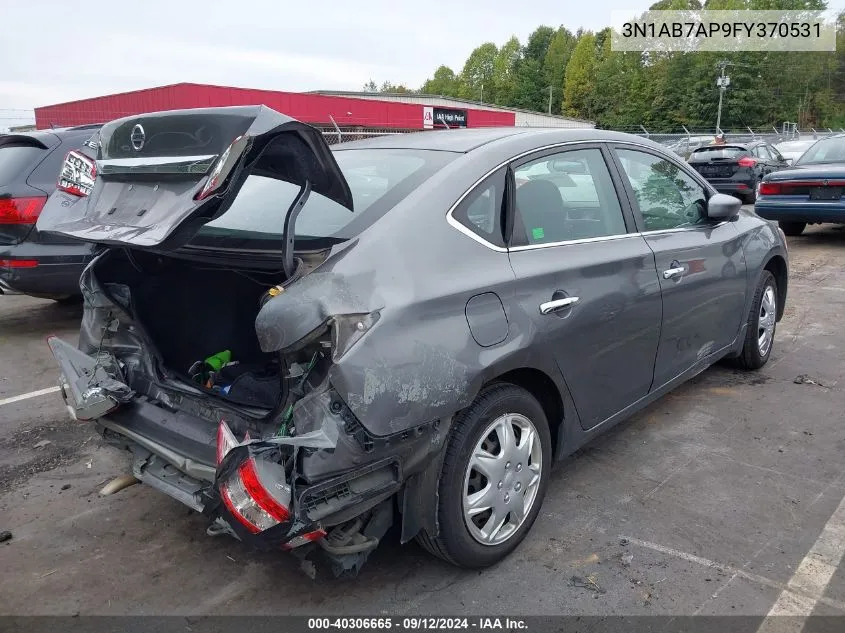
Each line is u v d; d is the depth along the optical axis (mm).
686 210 3986
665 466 3600
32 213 5828
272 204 2914
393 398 2225
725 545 2902
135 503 3410
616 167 3504
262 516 2057
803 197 9328
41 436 4211
